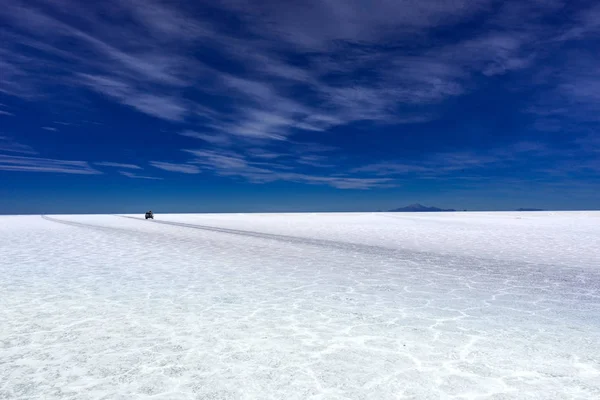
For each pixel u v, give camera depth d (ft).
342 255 37.35
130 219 131.23
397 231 66.59
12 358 12.82
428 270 28.99
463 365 12.12
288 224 92.27
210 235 61.16
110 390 10.58
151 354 13.12
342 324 16.35
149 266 31.60
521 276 26.30
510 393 10.27
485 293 21.67
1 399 10.07
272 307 19.10
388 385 10.77
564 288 22.68
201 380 11.17
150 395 10.28
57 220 122.52
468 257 35.04
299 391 10.46
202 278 26.53
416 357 12.78
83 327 16.01
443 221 103.09
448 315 17.61
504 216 137.59
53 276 27.27
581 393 10.24
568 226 77.36
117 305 19.49
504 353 13.07
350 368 11.94
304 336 14.90
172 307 19.12
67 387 10.77
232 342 14.25
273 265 31.89
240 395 10.27
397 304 19.56
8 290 22.84
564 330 15.40
